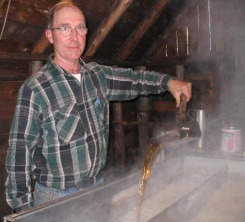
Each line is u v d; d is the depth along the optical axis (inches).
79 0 108.4
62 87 66.1
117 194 60.6
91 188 56.4
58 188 66.5
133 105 177.8
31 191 64.1
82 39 67.0
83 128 67.4
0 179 107.0
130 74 82.9
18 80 111.5
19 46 106.1
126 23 136.9
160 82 80.0
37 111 63.1
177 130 69.7
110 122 167.0
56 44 66.1
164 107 173.2
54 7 66.6
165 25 158.7
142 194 59.2
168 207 55.4
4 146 108.0
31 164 65.4
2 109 106.3
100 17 123.7
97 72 74.8
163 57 167.0
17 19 95.5
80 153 66.9
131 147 177.6
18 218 44.6
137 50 162.4
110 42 142.4
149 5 136.0
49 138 64.7
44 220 46.9
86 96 69.5
